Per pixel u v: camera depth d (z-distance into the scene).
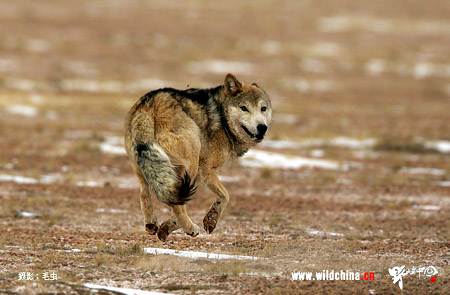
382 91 163.38
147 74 165.00
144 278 25.72
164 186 27.38
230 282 25.33
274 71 181.75
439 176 71.69
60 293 22.64
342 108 137.12
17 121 98.94
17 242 33.16
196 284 24.92
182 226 29.58
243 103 32.44
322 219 45.09
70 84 145.38
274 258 30.62
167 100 29.42
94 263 28.19
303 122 116.81
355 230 40.78
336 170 74.50
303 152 87.62
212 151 31.56
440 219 45.97
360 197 57.09
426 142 96.19
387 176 70.56
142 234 36.81
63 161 70.81
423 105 146.00
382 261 30.34
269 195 57.00
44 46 192.75
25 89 134.12
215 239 35.66
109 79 155.38
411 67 198.62
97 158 74.19
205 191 58.38
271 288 24.45
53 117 106.75
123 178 63.53
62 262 28.23
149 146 28.22
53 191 53.56
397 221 44.75
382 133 105.94
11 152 73.94
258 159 78.75
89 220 41.75
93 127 99.50
